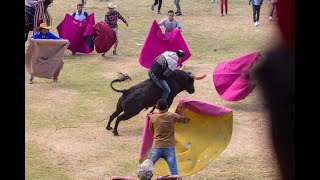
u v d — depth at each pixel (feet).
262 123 44.11
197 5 100.37
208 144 33.45
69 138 41.06
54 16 89.56
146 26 83.66
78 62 64.28
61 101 50.08
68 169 35.55
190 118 33.65
